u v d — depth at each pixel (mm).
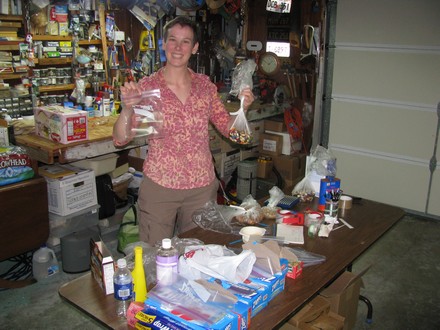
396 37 4027
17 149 2615
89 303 1442
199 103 2146
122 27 3723
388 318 2609
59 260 3082
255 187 4289
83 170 3035
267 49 4840
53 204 2938
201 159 2193
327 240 1976
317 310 1888
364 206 2412
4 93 3057
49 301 2662
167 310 1307
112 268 1483
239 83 2201
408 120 4125
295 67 4770
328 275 1676
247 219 2070
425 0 3809
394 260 3307
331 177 2299
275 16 4723
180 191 2172
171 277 1434
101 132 3084
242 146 4387
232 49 4668
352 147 4508
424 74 3955
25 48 3094
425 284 2986
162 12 3924
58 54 3299
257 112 4312
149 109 2010
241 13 4656
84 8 3381
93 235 2969
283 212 2131
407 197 4281
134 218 3150
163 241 1463
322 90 4547
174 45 2033
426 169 4113
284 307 1461
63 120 2752
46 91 3336
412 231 3830
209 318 1271
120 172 3553
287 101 4754
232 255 1548
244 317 1320
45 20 3186
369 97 4301
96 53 3535
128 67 3803
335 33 4363
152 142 2158
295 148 4652
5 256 2572
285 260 1617
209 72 4508
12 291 2746
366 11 4137
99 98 3490
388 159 4316
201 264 1457
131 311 1354
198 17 4266
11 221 2566
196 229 1994
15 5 2986
